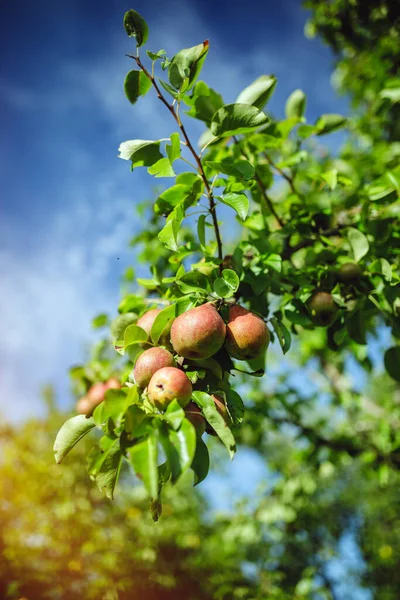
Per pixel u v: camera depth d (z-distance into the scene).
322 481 9.38
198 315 1.86
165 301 2.64
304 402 5.52
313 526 8.04
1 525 6.68
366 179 4.98
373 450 5.19
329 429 6.02
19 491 7.12
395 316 2.78
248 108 2.19
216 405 1.81
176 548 8.49
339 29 6.52
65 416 8.67
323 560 8.72
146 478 1.35
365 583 9.70
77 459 7.66
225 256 2.65
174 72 2.24
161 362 1.80
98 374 3.70
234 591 7.07
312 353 5.98
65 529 6.75
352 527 10.81
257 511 6.59
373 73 6.21
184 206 2.26
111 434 1.61
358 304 2.75
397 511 9.98
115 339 2.66
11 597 5.71
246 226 2.99
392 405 5.60
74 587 6.34
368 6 5.90
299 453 5.48
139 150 2.29
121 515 7.95
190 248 2.80
